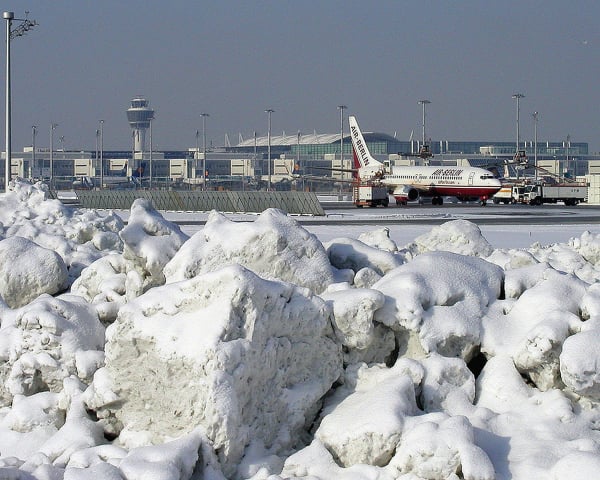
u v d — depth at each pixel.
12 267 18.98
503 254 20.98
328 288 15.43
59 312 15.26
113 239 27.23
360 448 11.93
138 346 12.77
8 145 86.62
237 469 11.98
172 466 11.02
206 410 11.80
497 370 13.77
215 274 12.71
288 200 124.44
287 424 12.93
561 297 14.74
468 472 10.94
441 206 171.75
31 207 33.59
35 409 13.91
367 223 99.19
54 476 11.33
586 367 12.50
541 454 11.70
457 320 14.30
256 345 12.44
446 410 13.24
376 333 14.24
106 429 13.09
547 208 156.12
